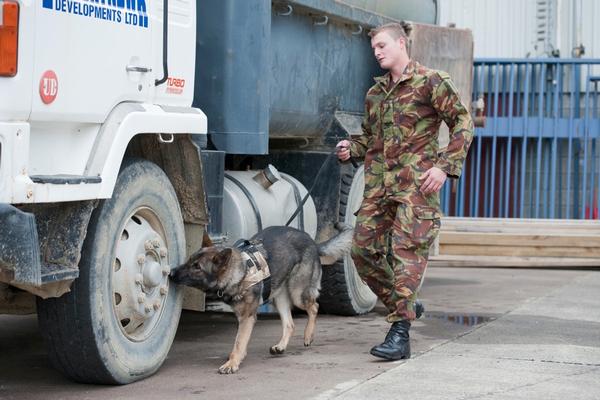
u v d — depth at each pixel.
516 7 17.17
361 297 9.34
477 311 9.57
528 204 16.95
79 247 5.41
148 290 6.22
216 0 7.50
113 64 5.80
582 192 16.61
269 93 7.82
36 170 5.30
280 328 8.59
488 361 6.95
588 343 7.75
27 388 6.10
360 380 6.32
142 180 6.12
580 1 16.91
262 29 7.47
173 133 6.30
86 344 5.72
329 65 9.07
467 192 16.92
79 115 5.48
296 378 6.39
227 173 7.99
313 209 8.98
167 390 6.04
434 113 7.02
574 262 13.70
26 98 5.03
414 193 6.95
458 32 10.91
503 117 16.75
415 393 5.94
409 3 10.65
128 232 6.12
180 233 6.59
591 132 16.56
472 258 13.91
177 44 6.59
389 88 7.12
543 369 6.69
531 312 9.48
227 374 6.54
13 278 4.84
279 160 9.18
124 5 5.90
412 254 6.95
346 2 9.14
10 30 4.91
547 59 16.58
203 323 8.95
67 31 5.35
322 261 8.48
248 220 7.65
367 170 7.27
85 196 5.35
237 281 6.60
